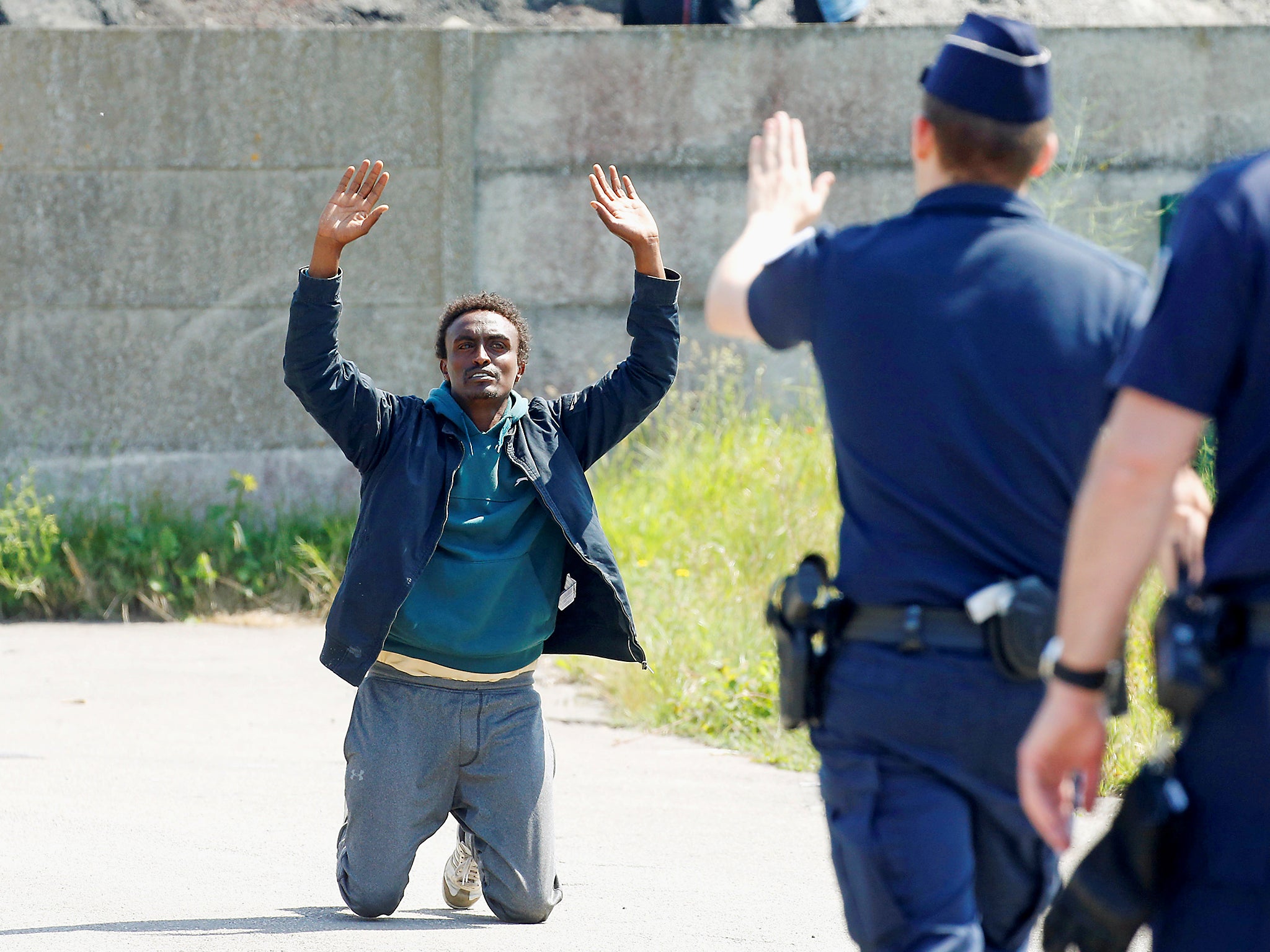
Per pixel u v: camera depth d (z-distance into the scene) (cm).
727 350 4094
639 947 1402
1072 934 746
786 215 991
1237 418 704
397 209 4056
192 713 2659
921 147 927
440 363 1570
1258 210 686
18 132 3972
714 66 4091
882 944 846
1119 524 695
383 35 4012
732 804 2102
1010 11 4859
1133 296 872
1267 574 688
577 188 4103
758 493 3447
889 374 870
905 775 864
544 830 1518
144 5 4769
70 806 1970
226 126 4006
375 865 1482
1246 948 673
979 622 846
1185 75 4159
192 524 3909
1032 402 850
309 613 3659
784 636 910
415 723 1496
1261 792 677
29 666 3062
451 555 1489
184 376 4041
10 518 3791
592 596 1580
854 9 4256
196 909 1507
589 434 1597
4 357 4012
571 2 5003
